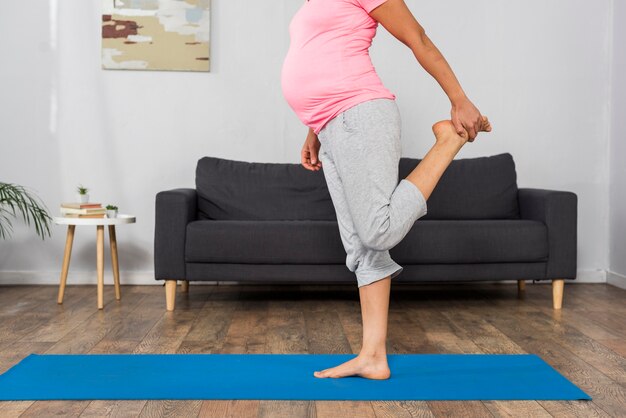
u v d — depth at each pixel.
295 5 4.61
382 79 4.65
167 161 4.62
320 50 2.18
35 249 4.59
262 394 2.13
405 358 2.61
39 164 4.57
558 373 2.39
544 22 4.70
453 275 3.77
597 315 3.57
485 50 4.69
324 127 2.24
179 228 3.70
